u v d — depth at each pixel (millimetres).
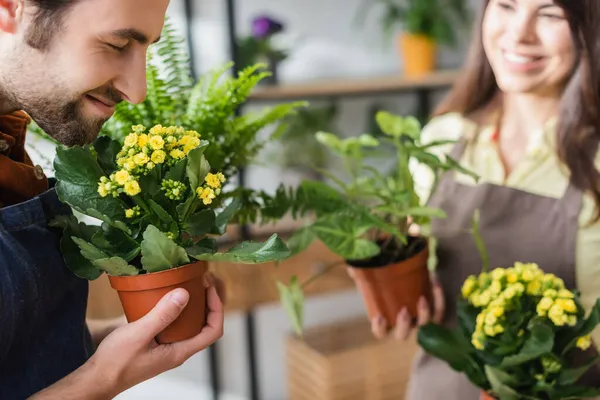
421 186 1596
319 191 1229
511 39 1315
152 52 1093
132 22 783
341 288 2223
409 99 3092
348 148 1340
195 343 914
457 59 3121
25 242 877
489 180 1453
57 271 921
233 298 2135
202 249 914
